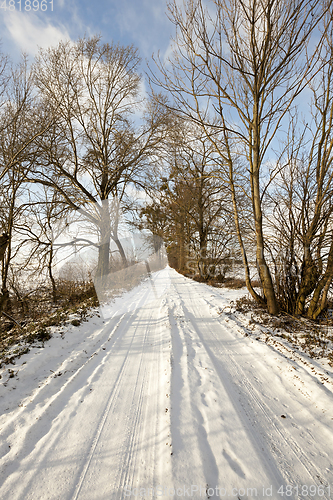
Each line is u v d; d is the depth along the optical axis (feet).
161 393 10.53
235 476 6.81
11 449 7.64
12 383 10.91
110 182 39.09
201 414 9.23
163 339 16.28
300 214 19.67
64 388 10.82
